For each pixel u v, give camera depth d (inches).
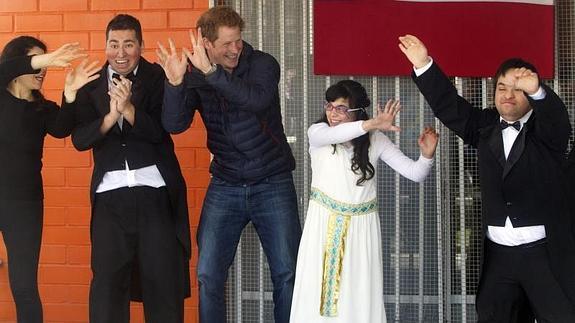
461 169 827.4
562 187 626.2
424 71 651.5
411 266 837.8
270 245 714.8
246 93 663.8
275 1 844.6
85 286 865.5
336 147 668.7
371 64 813.2
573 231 630.5
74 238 863.1
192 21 844.0
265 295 850.8
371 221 669.9
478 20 804.6
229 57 676.1
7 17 859.4
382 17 809.5
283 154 713.6
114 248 697.0
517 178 625.3
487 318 650.2
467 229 830.5
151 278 701.9
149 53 847.1
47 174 860.0
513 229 629.0
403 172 684.1
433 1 804.6
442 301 830.5
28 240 735.1
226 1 850.1
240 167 703.1
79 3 855.7
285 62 844.0
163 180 708.0
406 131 835.4
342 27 812.6
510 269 633.6
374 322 663.8
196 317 858.1
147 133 690.8
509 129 636.1
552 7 804.6
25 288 737.0
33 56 683.4
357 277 660.7
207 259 714.8
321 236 665.0
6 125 721.6
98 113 701.3
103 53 855.7
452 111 658.2
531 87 592.7
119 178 696.4
